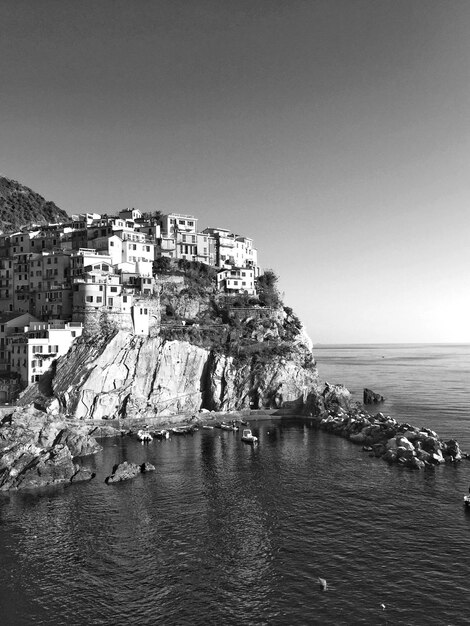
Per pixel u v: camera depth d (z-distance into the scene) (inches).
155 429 4798.2
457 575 2156.7
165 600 2012.8
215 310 6353.3
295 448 4175.7
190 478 3393.2
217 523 2684.5
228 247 7544.3
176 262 6560.0
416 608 1939.0
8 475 3289.9
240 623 1863.9
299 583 2113.7
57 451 3516.2
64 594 2063.2
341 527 2620.6
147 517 2765.7
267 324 6309.1
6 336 5036.9
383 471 3518.7
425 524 2640.3
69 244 6141.7
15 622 1895.9
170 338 5536.4
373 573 2182.6
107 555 2362.2
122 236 5900.6
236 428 4874.5
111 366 4906.5
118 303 5290.4
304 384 5802.2
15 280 5826.8
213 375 5551.2
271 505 2918.3
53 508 2896.2
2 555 2372.0
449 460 3722.9
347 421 4906.5
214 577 2169.0
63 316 5315.0
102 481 3336.6
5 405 4458.7
